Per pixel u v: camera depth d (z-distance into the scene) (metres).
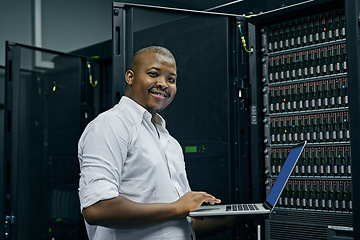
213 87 2.30
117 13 2.08
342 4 2.06
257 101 2.33
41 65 3.59
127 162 1.35
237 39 2.33
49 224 3.37
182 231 1.39
